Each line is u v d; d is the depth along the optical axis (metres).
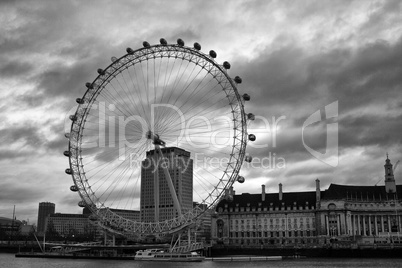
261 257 195.12
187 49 156.62
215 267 136.50
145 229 164.38
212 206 153.38
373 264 155.38
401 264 155.38
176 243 167.38
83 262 167.88
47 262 171.25
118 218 169.75
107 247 177.62
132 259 179.62
